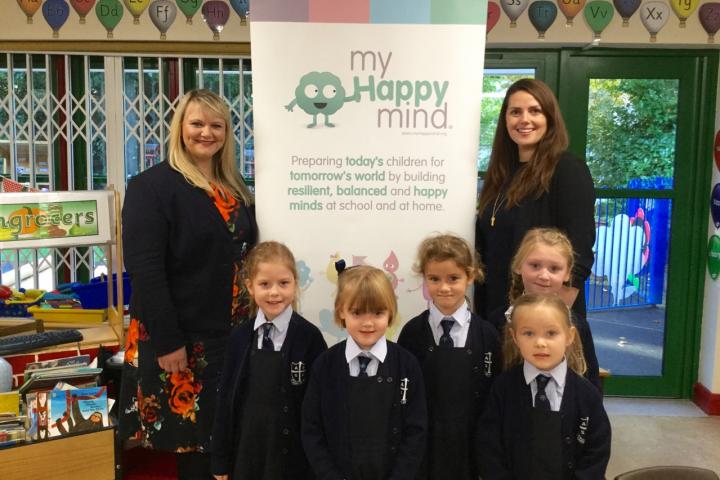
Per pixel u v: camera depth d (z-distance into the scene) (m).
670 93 3.73
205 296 1.95
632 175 3.84
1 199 2.46
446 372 1.75
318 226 2.07
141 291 1.85
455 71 2.02
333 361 1.69
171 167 1.93
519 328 1.61
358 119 2.03
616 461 3.08
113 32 3.42
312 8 1.98
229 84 3.61
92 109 3.58
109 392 2.50
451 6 1.99
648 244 3.93
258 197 2.06
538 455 1.59
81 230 2.58
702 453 3.18
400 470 1.62
